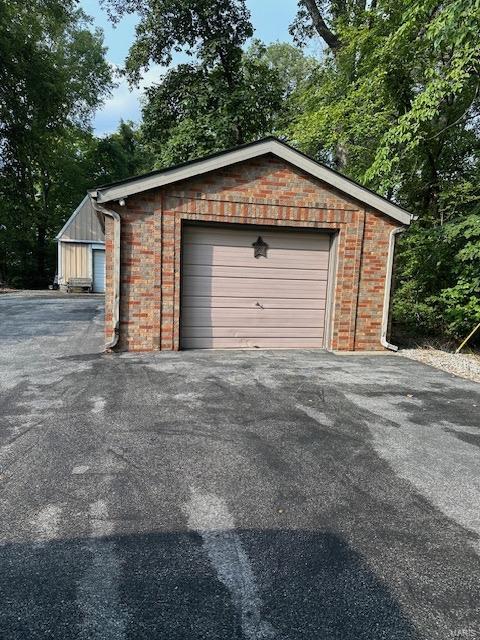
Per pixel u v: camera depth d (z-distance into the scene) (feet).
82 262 74.95
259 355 23.27
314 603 6.26
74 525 7.91
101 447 11.23
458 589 6.63
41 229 95.76
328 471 10.33
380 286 25.81
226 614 6.00
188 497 8.98
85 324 32.53
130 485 9.39
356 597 6.40
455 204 31.01
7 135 64.75
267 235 24.88
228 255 24.52
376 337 26.08
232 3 53.78
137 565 6.93
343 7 49.01
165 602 6.18
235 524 8.10
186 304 24.27
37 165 72.18
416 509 8.82
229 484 9.57
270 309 25.40
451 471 10.52
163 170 21.81
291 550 7.41
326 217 24.57
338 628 5.83
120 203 21.71
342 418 13.93
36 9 66.64
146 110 59.98
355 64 40.78
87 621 5.82
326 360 22.67
